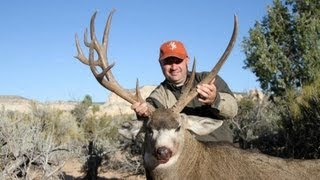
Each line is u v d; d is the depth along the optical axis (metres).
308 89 4.57
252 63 6.10
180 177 2.24
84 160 5.16
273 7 6.17
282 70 6.00
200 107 2.52
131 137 2.35
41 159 3.53
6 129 3.66
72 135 6.25
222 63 2.30
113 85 2.34
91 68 2.36
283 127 4.69
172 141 2.16
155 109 2.27
